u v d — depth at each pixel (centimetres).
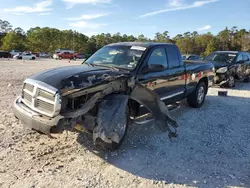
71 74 395
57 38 8769
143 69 482
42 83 375
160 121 449
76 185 316
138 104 461
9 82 1062
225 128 560
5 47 7619
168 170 363
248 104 811
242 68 1254
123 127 416
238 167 379
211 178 345
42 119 360
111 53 534
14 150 399
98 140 386
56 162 371
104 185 319
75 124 370
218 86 1182
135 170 360
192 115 656
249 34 8356
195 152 427
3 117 547
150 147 440
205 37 9600
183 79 624
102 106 393
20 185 309
